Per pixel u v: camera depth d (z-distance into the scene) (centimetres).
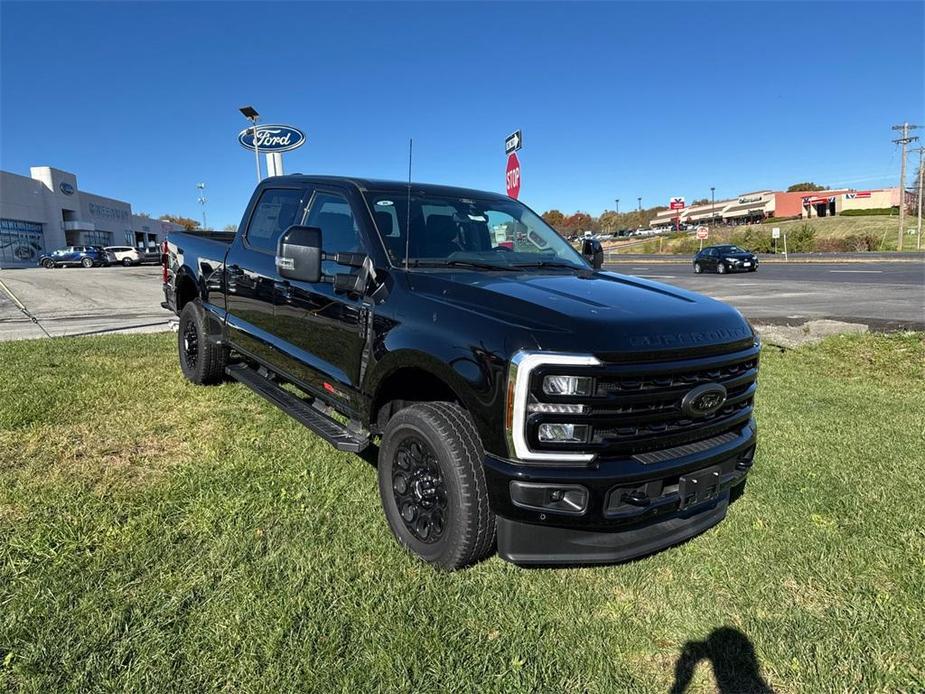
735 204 11962
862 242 5238
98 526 316
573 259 412
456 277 320
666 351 260
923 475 423
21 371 620
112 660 224
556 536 273
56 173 5094
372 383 325
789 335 946
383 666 229
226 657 229
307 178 446
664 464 264
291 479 382
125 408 510
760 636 258
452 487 276
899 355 809
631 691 226
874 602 281
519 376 247
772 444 481
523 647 245
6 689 208
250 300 470
